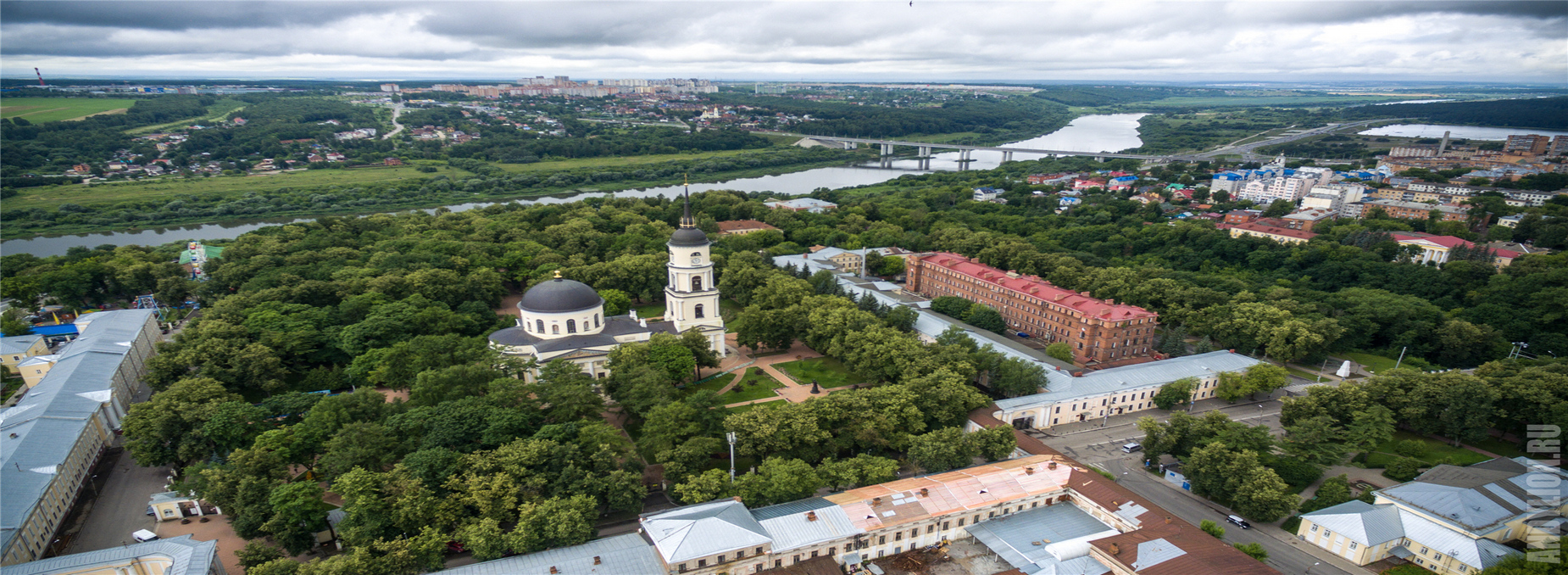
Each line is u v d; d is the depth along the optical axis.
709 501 130.00
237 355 182.62
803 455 148.62
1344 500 141.00
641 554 116.38
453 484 125.69
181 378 168.88
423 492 122.12
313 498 122.31
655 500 143.50
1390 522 130.75
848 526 124.81
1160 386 195.38
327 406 148.50
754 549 117.88
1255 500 136.38
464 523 121.56
